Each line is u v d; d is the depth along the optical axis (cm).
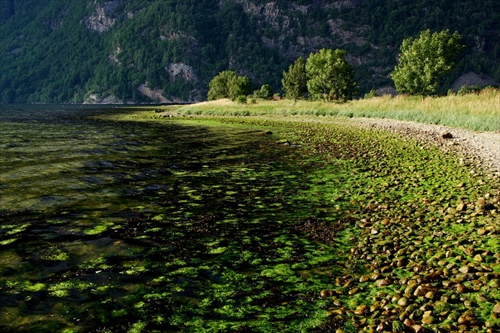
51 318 596
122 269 768
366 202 1198
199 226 1020
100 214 1112
